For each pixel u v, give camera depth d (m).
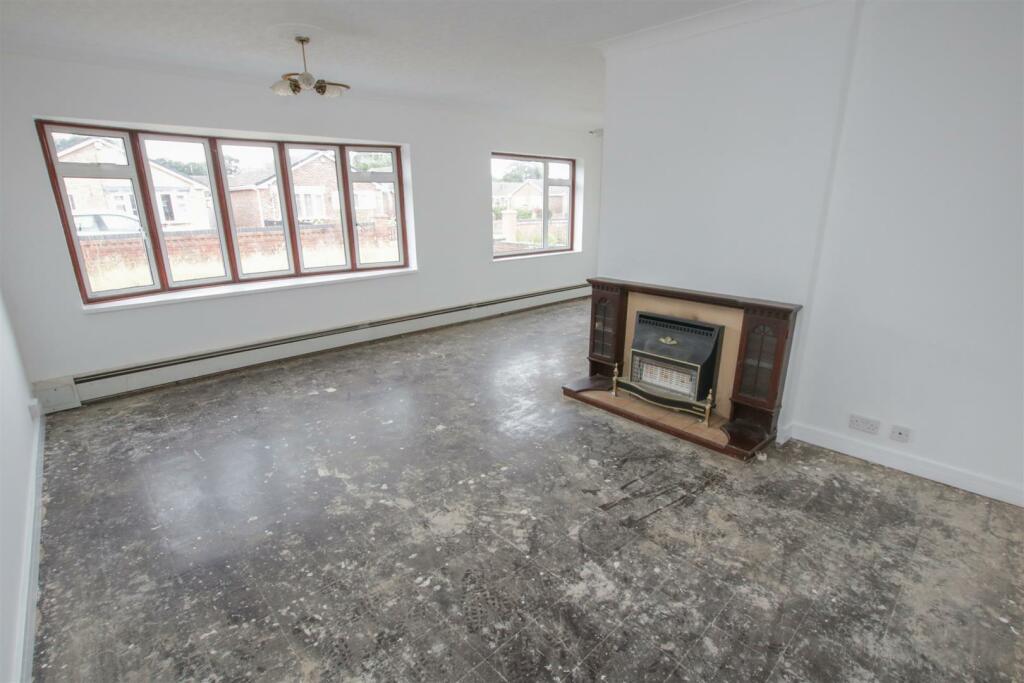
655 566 2.18
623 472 2.94
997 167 2.37
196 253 4.61
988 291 2.50
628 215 3.71
